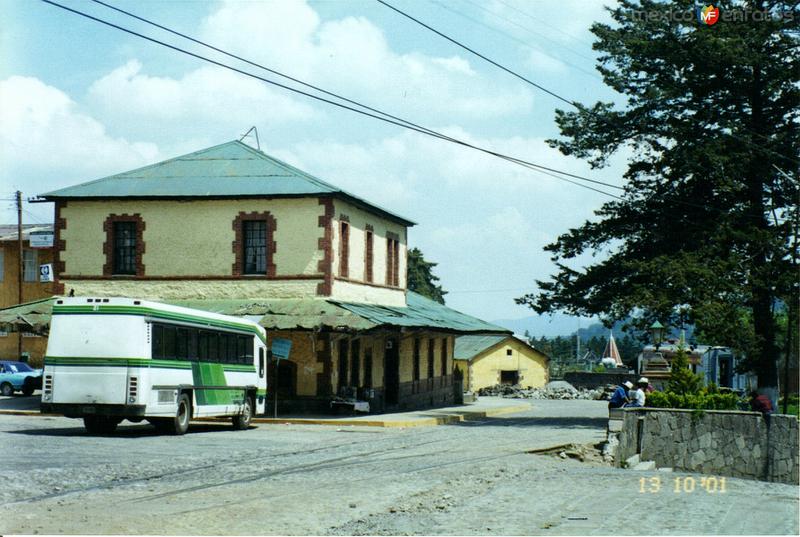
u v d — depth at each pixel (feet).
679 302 112.68
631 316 121.49
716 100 123.34
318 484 54.19
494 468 64.44
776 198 122.72
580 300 127.85
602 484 57.98
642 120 124.57
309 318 114.73
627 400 97.45
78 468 58.44
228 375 96.53
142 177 129.39
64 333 80.79
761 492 61.11
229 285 123.54
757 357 120.16
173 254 125.08
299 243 122.42
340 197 124.57
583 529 40.65
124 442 77.15
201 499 47.26
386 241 149.89
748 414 102.17
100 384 79.61
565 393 252.62
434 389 172.45
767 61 117.91
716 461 99.09
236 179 126.72
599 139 126.52
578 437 95.71
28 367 157.58
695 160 116.57
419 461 68.49
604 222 129.08
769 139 118.52
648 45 120.26
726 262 113.70
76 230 127.24
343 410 120.88
